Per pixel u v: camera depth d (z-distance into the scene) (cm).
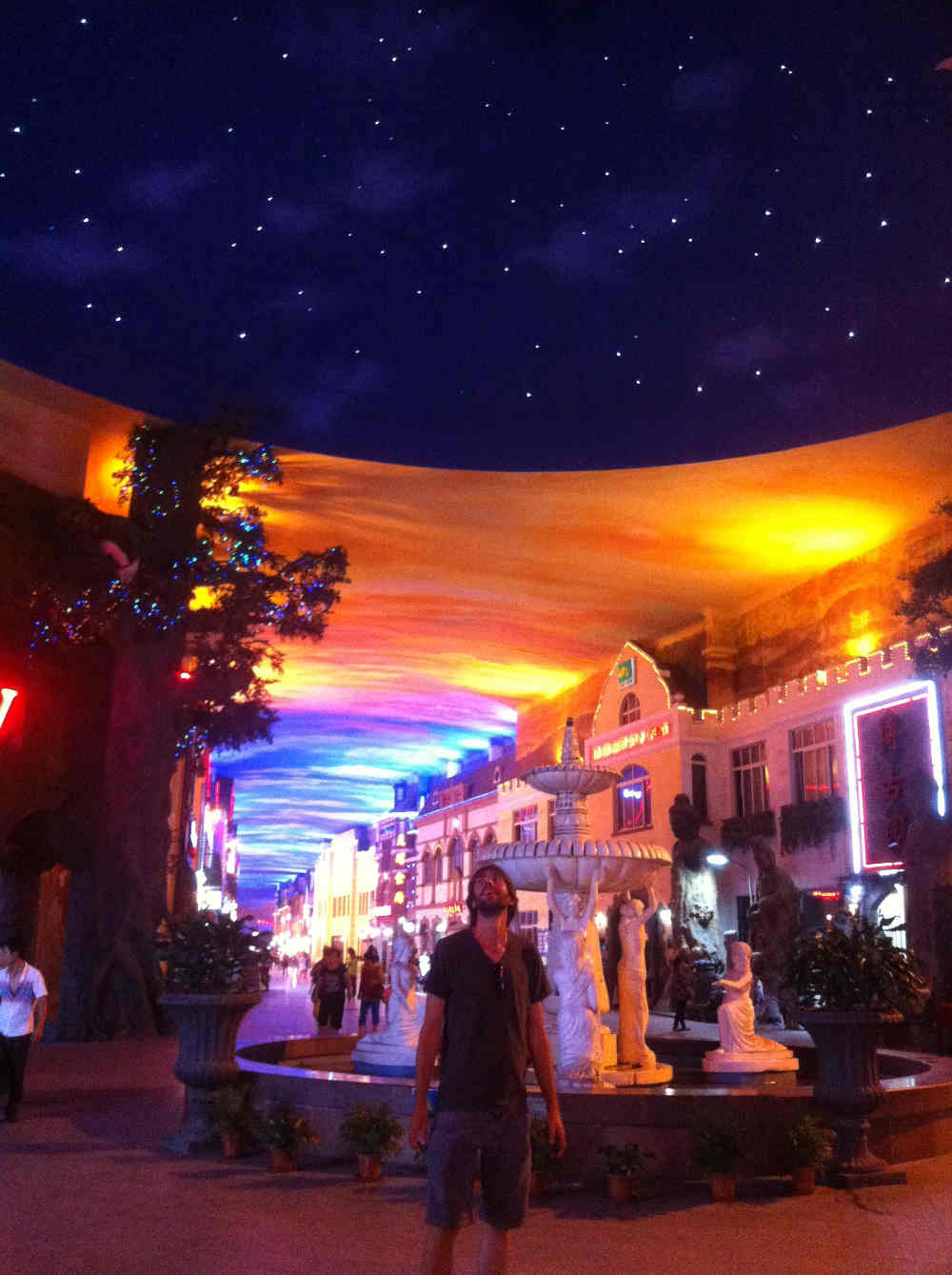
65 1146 891
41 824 2117
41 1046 1891
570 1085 897
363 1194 721
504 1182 414
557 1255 592
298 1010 3081
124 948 2067
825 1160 764
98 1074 1430
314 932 10562
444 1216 402
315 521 2919
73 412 2286
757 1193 738
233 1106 844
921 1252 598
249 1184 750
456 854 5850
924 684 2473
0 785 1955
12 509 2078
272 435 2461
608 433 2597
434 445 2605
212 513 2352
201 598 2855
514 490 2709
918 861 2295
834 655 3086
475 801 5566
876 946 805
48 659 2098
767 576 3262
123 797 2145
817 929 845
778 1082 1161
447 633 3975
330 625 3891
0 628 1997
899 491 2633
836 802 2728
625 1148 727
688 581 3328
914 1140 847
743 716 3238
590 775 1092
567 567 3234
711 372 2533
